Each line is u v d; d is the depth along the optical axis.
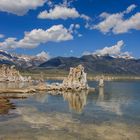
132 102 109.88
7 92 144.00
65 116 71.69
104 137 50.03
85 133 52.75
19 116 70.00
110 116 72.25
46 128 56.78
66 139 48.50
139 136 50.84
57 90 167.88
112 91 180.38
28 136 50.03
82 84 183.88
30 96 127.75
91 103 104.38
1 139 47.69
